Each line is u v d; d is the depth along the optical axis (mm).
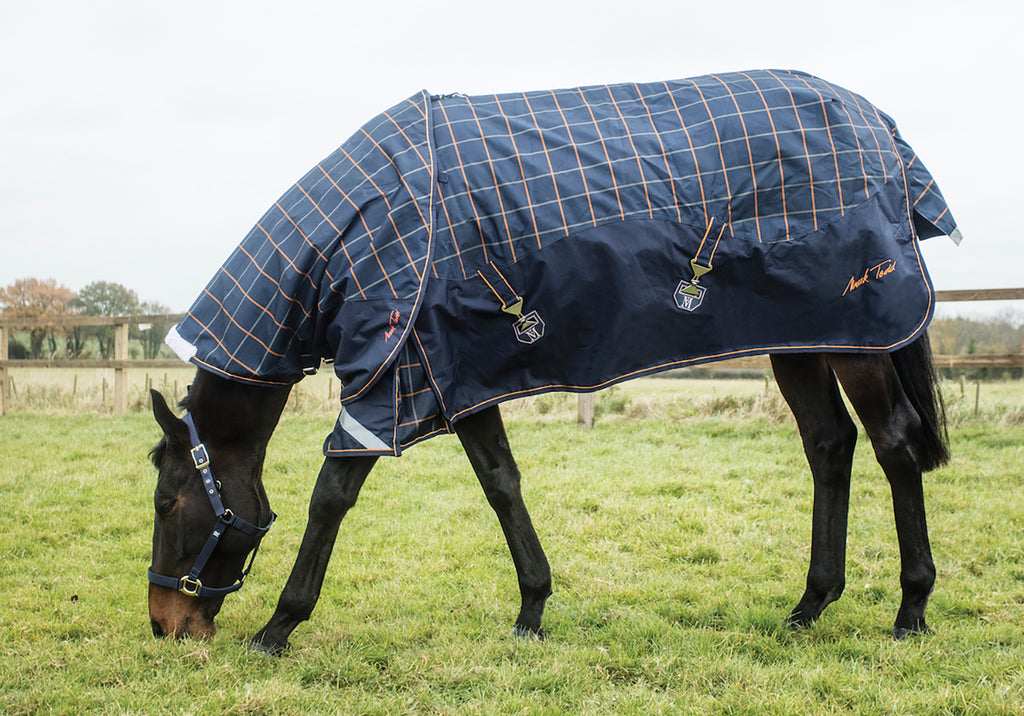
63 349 12320
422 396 2594
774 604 3330
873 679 2480
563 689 2492
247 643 2787
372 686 2543
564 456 6844
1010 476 5520
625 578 3748
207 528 2760
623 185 2688
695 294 2738
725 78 2969
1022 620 3039
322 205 2674
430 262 2562
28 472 6414
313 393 10094
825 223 2775
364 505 5324
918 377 2926
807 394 3068
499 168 2666
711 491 5391
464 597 3523
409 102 2836
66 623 3205
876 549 3986
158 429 8922
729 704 2338
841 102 2895
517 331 2691
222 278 2744
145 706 2363
